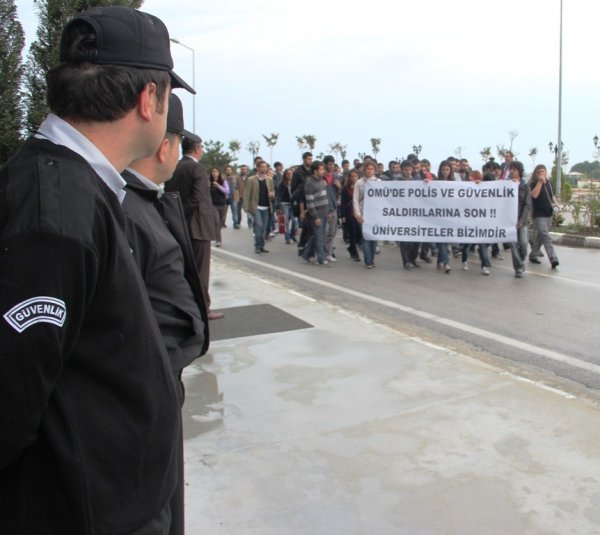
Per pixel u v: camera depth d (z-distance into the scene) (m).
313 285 8.70
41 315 1.06
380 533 2.59
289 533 2.60
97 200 1.19
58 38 5.64
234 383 4.32
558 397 3.97
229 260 11.19
